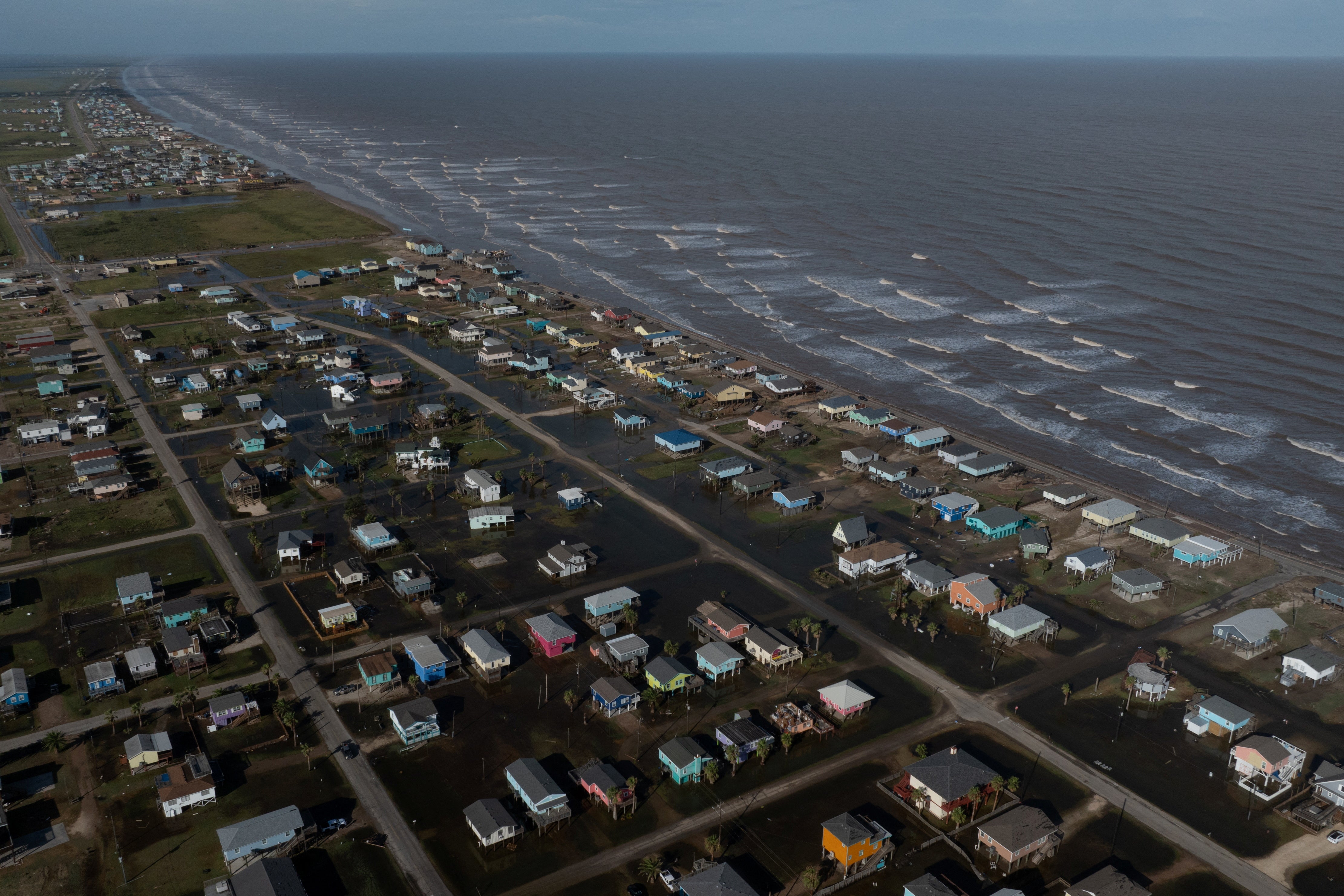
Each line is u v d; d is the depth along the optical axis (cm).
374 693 10212
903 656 11062
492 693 10288
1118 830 8581
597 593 12181
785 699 10281
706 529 13875
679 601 12056
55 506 14125
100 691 10088
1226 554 13100
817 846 8356
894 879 8081
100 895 7712
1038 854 8262
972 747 9594
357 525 13675
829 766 9325
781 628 11550
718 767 9244
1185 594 12344
